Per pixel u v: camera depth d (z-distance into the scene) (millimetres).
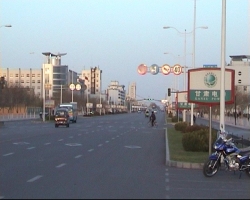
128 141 36500
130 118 121875
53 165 19750
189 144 25094
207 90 22344
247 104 81250
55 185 14078
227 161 17234
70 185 14102
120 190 13273
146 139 39156
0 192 12719
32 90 138000
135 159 22891
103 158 23172
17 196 12055
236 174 18141
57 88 160500
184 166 19719
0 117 92250
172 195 12672
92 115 141250
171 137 38438
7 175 16406
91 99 171625
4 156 23609
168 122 86000
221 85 21875
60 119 62750
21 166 19297
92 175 16609
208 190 13961
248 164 17172
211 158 17078
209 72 22344
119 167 19344
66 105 84000
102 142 35000
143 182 15125
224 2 22406
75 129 56562
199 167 19562
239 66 35469
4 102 106312
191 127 39375
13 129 54312
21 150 27219
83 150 27781
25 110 117562
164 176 16859
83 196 12117
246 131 51938
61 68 165500
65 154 25031
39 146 30312
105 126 67750
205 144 24734
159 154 25734
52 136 41375
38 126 64312
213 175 17125
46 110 113625
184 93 50750
